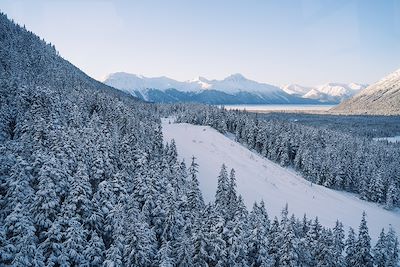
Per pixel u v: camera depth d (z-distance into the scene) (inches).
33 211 1381.6
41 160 1642.5
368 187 4136.3
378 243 1733.5
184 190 2102.6
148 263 1315.2
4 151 1708.9
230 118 5861.2
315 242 1600.6
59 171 1517.0
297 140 5059.1
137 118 3969.0
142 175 1857.8
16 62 5049.2
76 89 4488.2
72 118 2790.4
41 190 1378.0
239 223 1441.9
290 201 3132.4
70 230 1269.7
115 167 2098.9
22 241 1106.7
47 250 1264.8
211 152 4158.5
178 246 1466.5
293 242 1439.5
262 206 1895.9
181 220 1624.0
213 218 1494.8
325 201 3412.9
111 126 3149.6
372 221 3125.0
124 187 1753.2
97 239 1305.4
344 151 5024.6
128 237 1280.8
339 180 4264.3
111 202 1562.5
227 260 1382.9
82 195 1438.2
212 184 3196.4
